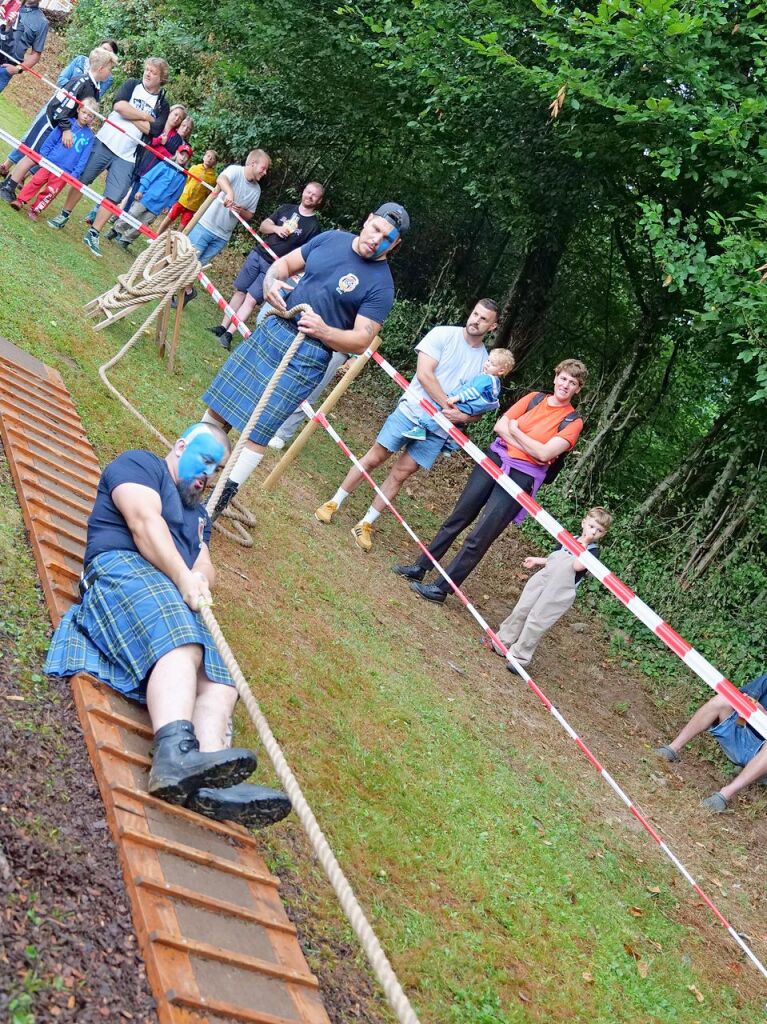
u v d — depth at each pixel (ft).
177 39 52.44
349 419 37.24
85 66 30.48
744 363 30.07
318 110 45.19
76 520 13.51
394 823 13.35
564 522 36.42
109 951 7.73
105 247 34.37
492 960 11.93
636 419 39.32
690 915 16.38
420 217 48.67
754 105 23.66
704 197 31.42
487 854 14.16
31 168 30.78
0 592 11.31
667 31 23.88
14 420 15.15
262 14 39.73
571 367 23.15
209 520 12.53
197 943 8.11
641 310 41.06
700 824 20.49
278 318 17.79
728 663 30.01
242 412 17.85
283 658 15.66
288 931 9.39
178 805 9.65
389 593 22.49
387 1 32.91
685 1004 13.78
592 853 16.43
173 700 9.87
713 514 34.45
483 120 34.12
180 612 10.44
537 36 25.93
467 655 21.97
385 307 17.47
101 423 18.84
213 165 37.60
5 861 7.87
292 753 13.20
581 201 36.19
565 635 29.53
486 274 47.24
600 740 22.34
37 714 9.73
